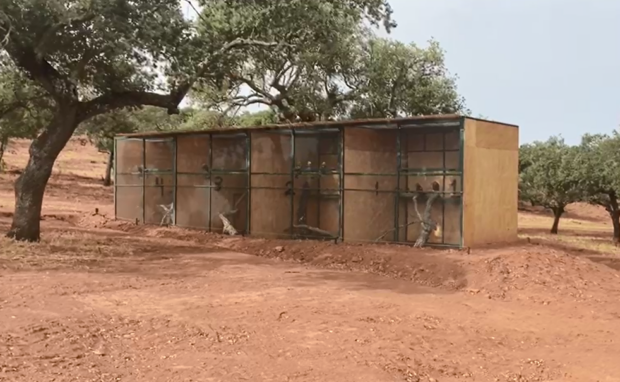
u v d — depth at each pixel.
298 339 7.91
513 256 13.57
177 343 7.61
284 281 12.32
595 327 9.42
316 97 26.09
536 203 33.19
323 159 20.23
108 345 7.43
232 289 11.24
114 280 11.77
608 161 26.97
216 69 17.19
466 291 12.15
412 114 28.83
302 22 16.20
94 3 13.95
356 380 6.41
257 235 20.23
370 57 27.11
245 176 21.14
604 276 13.09
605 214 57.34
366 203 18.48
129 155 25.11
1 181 41.09
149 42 14.67
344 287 11.88
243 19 16.62
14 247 15.10
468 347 8.01
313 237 19.05
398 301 10.63
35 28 14.98
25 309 8.96
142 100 17.27
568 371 7.15
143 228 22.66
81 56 16.69
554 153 31.56
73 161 56.03
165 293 10.70
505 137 17.30
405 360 7.21
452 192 16.14
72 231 20.77
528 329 9.15
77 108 16.92
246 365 6.79
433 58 28.64
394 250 15.53
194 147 22.80
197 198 22.62
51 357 6.80
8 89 19.28
